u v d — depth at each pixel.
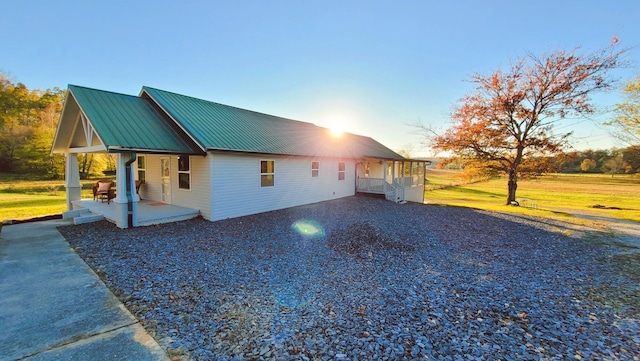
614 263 6.05
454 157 18.67
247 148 9.89
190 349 2.75
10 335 2.93
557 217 12.24
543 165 16.75
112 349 2.72
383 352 2.77
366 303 3.87
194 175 9.52
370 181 17.41
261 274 4.88
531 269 5.58
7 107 30.45
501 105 16.23
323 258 5.82
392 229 8.64
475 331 3.21
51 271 4.78
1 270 4.79
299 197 12.93
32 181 23.75
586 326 3.41
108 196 10.30
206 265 5.22
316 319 3.40
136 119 8.88
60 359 2.56
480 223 10.39
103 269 4.89
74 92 8.43
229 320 3.34
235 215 9.81
